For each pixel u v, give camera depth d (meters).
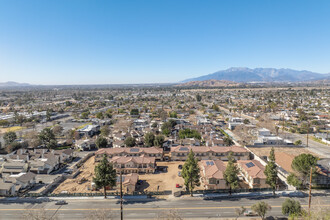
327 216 37.72
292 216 46.78
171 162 94.12
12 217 53.09
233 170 63.72
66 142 121.06
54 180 75.19
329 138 120.06
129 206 58.22
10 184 66.50
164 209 56.38
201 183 73.94
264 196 62.56
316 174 65.50
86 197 63.72
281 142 115.50
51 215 53.81
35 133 123.31
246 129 142.88
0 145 111.19
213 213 54.16
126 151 95.75
